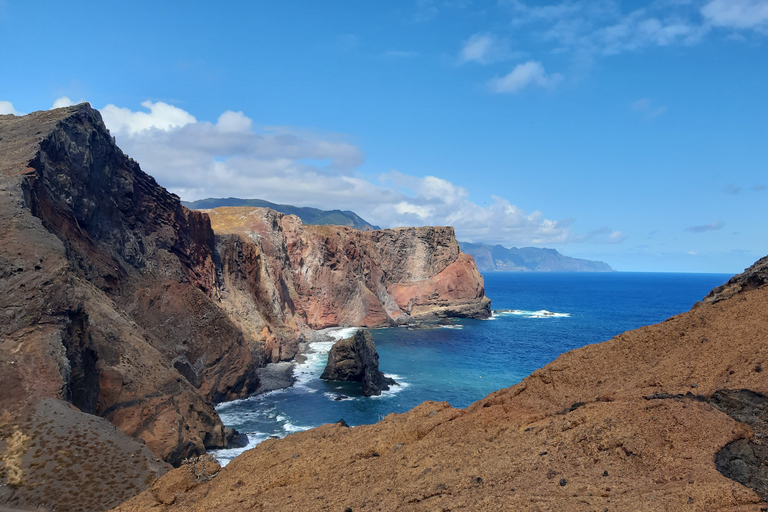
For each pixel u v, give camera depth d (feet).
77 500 95.30
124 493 99.19
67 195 182.60
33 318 123.54
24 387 112.27
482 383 258.78
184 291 225.97
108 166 218.59
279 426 188.55
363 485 55.67
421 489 50.85
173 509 60.03
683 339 65.92
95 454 105.50
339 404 219.20
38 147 171.42
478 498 46.52
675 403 51.44
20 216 143.64
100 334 147.23
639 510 39.32
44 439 104.37
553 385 68.54
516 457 52.01
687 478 42.11
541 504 43.27
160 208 253.65
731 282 77.10
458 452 57.06
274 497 57.00
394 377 269.03
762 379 51.55
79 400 126.52
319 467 62.28
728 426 47.73
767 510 36.70
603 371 67.21
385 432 67.15
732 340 60.44
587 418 54.54
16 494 94.27
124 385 143.54
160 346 192.13
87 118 209.36
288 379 257.75
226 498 59.16
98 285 184.65
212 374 213.87
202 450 147.43
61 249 142.61
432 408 71.72
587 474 46.60
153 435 138.82
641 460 46.39
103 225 207.62
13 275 129.18
